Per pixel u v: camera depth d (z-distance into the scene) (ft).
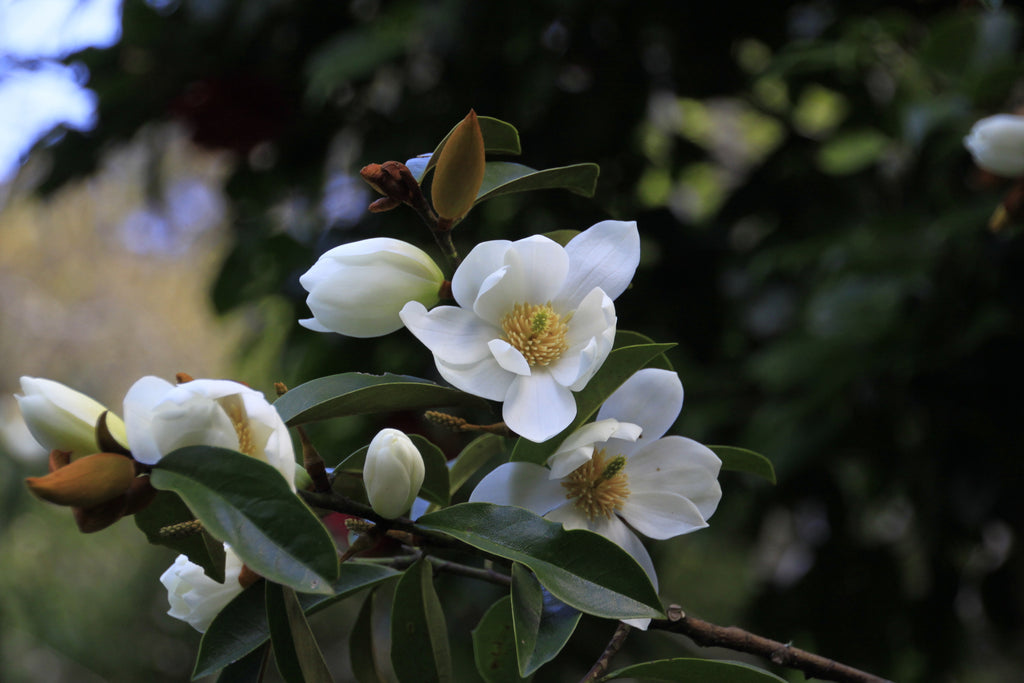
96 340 20.63
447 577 6.17
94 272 20.88
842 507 6.34
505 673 4.00
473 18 6.15
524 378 3.81
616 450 3.90
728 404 6.11
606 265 3.87
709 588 9.59
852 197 6.59
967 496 5.60
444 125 6.85
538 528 3.77
